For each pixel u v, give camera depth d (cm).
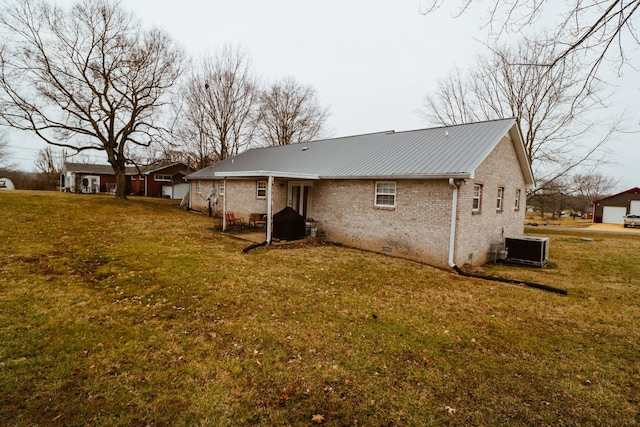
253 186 1888
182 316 550
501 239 1341
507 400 369
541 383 406
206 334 491
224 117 3244
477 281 883
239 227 1661
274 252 1117
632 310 688
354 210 1291
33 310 536
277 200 1714
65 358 406
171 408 329
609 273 1039
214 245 1181
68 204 1856
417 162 1139
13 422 300
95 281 707
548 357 473
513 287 838
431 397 367
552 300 741
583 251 1448
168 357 422
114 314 544
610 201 3822
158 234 1317
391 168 1170
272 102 3656
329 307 625
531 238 1180
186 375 386
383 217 1190
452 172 966
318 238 1391
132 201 2336
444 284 831
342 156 1527
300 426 315
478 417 339
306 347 466
